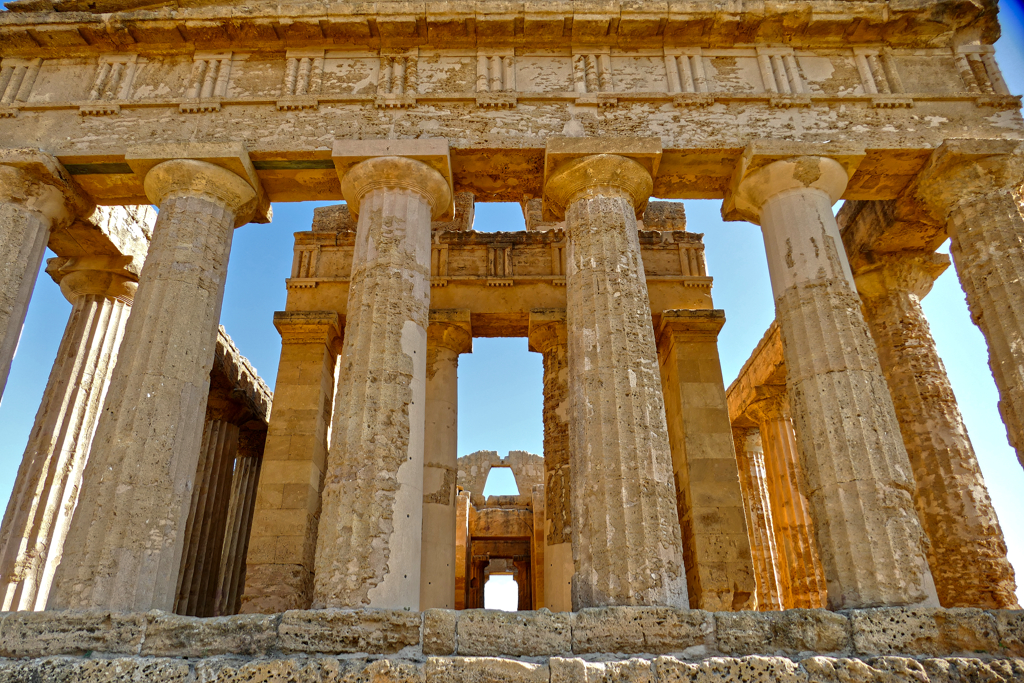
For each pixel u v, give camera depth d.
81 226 14.77
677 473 17.03
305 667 8.07
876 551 9.52
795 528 19.73
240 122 13.02
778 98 13.11
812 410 10.79
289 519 15.70
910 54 13.90
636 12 13.43
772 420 21.39
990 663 8.13
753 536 22.72
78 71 13.70
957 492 13.76
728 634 8.57
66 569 9.26
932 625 8.65
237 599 21.45
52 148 12.71
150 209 16.98
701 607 14.91
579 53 13.77
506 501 30.33
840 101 13.26
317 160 12.73
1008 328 11.48
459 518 27.88
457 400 17.36
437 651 8.46
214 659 8.24
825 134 12.93
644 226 20.41
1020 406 11.04
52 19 13.43
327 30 13.58
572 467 10.47
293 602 14.95
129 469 9.84
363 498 9.76
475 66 13.63
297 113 13.12
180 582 18.20
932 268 15.98
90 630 8.49
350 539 9.49
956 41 13.99
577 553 9.82
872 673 8.03
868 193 13.67
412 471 10.23
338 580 9.23
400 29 13.55
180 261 11.54
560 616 8.72
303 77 13.43
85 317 15.55
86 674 7.94
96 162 12.64
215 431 20.48
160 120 13.07
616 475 9.87
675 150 12.66
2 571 12.85
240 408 21.31
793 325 11.50
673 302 18.52
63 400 14.52
